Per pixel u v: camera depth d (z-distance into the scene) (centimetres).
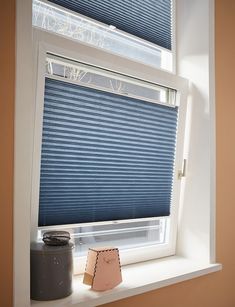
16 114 105
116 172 153
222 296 189
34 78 120
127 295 128
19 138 105
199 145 184
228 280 193
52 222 133
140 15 169
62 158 133
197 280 172
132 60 157
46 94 127
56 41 128
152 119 169
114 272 132
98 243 154
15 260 104
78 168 138
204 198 181
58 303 112
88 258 131
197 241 182
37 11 132
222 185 189
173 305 158
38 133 122
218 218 185
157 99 179
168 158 181
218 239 185
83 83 136
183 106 186
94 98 142
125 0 161
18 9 105
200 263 175
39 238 131
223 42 194
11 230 104
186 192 189
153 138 171
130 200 161
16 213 104
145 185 168
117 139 152
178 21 195
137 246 174
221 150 189
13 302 104
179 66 194
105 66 146
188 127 189
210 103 180
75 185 138
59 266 115
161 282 142
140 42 173
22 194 106
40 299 113
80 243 147
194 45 188
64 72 138
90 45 142
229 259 194
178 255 189
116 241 163
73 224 138
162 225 188
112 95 149
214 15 187
